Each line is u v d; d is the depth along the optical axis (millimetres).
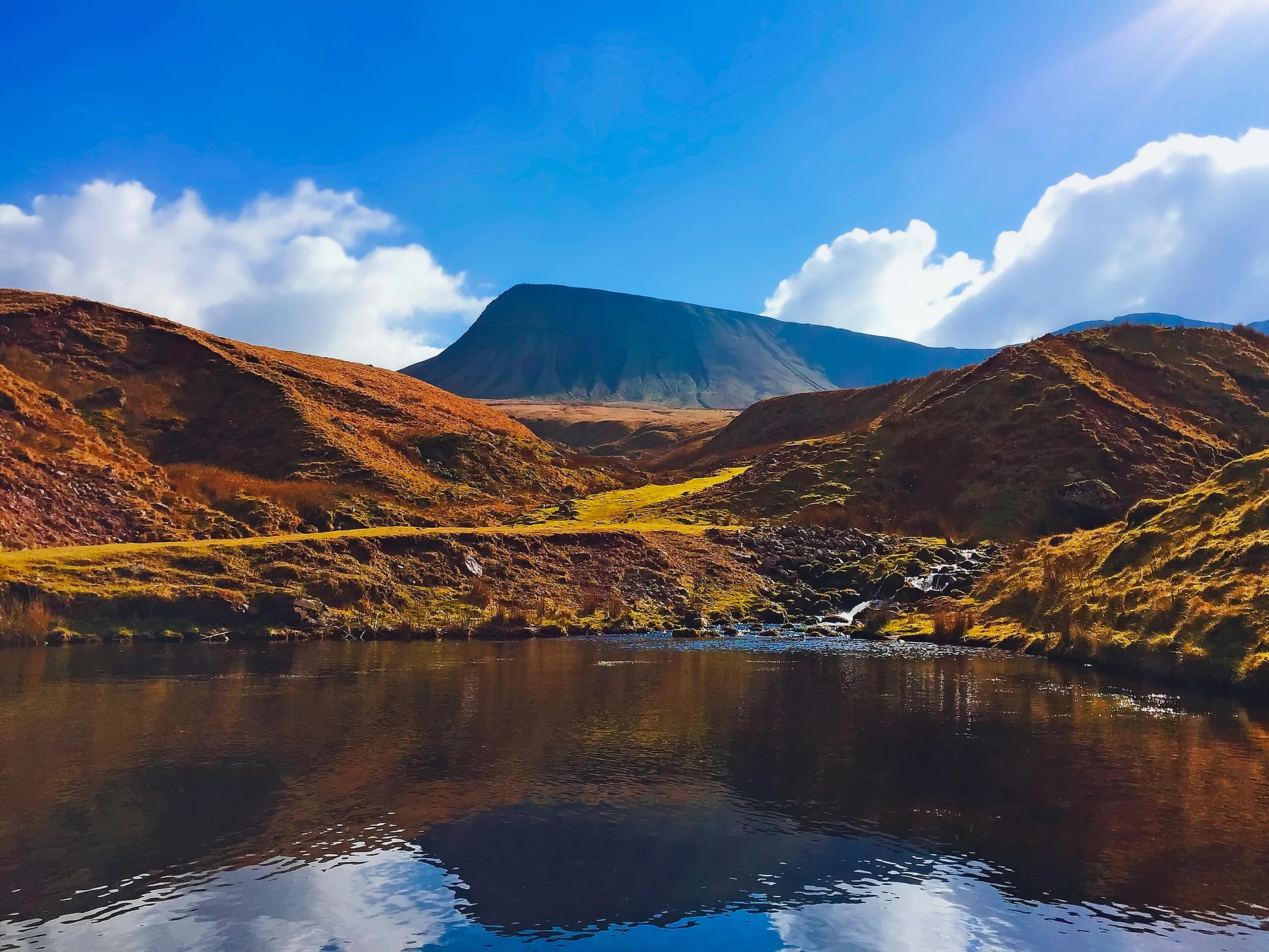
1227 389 73375
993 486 61406
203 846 11883
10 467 43062
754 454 108000
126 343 73750
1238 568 26891
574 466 88312
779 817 13289
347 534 42031
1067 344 78250
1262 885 10859
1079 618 31328
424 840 12234
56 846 11828
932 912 10133
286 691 22375
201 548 36812
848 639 37344
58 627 30109
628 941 9398
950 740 17938
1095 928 9766
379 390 92750
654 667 27812
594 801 13906
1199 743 17734
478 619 37219
